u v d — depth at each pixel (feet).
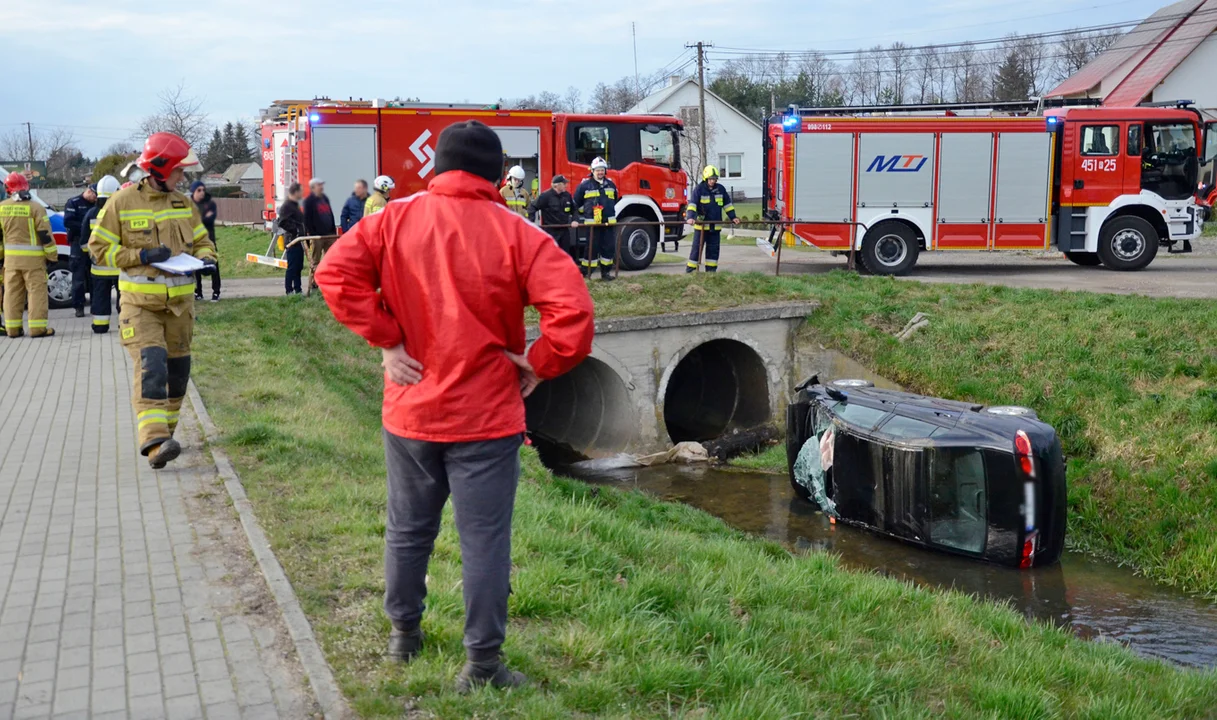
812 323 50.52
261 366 34.32
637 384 47.11
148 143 20.54
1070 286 56.59
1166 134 62.34
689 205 55.67
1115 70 145.48
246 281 69.05
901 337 47.78
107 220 20.26
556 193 52.47
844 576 20.86
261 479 20.39
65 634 13.15
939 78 270.46
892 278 56.34
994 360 44.37
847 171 61.82
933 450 29.76
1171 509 32.63
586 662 12.80
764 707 12.10
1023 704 14.69
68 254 49.57
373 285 10.41
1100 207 62.90
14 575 15.25
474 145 10.41
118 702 11.32
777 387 50.57
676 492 39.11
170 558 16.01
